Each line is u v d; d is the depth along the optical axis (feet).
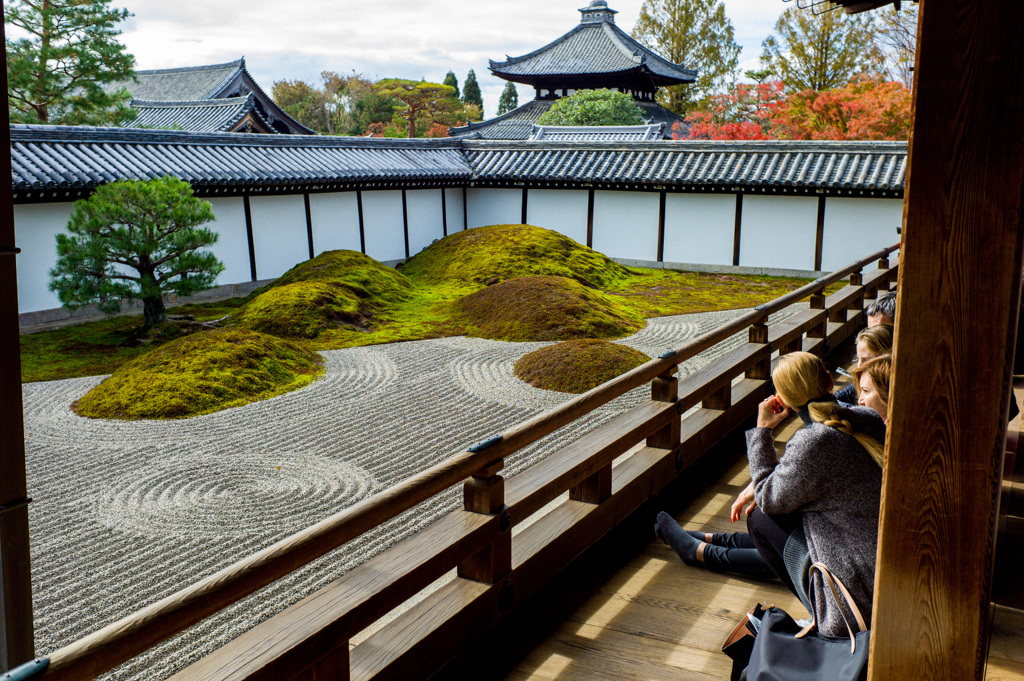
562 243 56.08
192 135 51.65
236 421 25.22
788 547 7.29
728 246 59.72
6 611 6.34
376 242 61.31
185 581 14.93
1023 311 8.57
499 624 9.26
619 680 8.18
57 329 40.50
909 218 4.42
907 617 4.86
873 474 6.63
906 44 93.45
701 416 14.89
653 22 133.59
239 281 52.06
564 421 9.39
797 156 58.59
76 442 23.17
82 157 44.75
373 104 176.86
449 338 38.04
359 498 18.90
